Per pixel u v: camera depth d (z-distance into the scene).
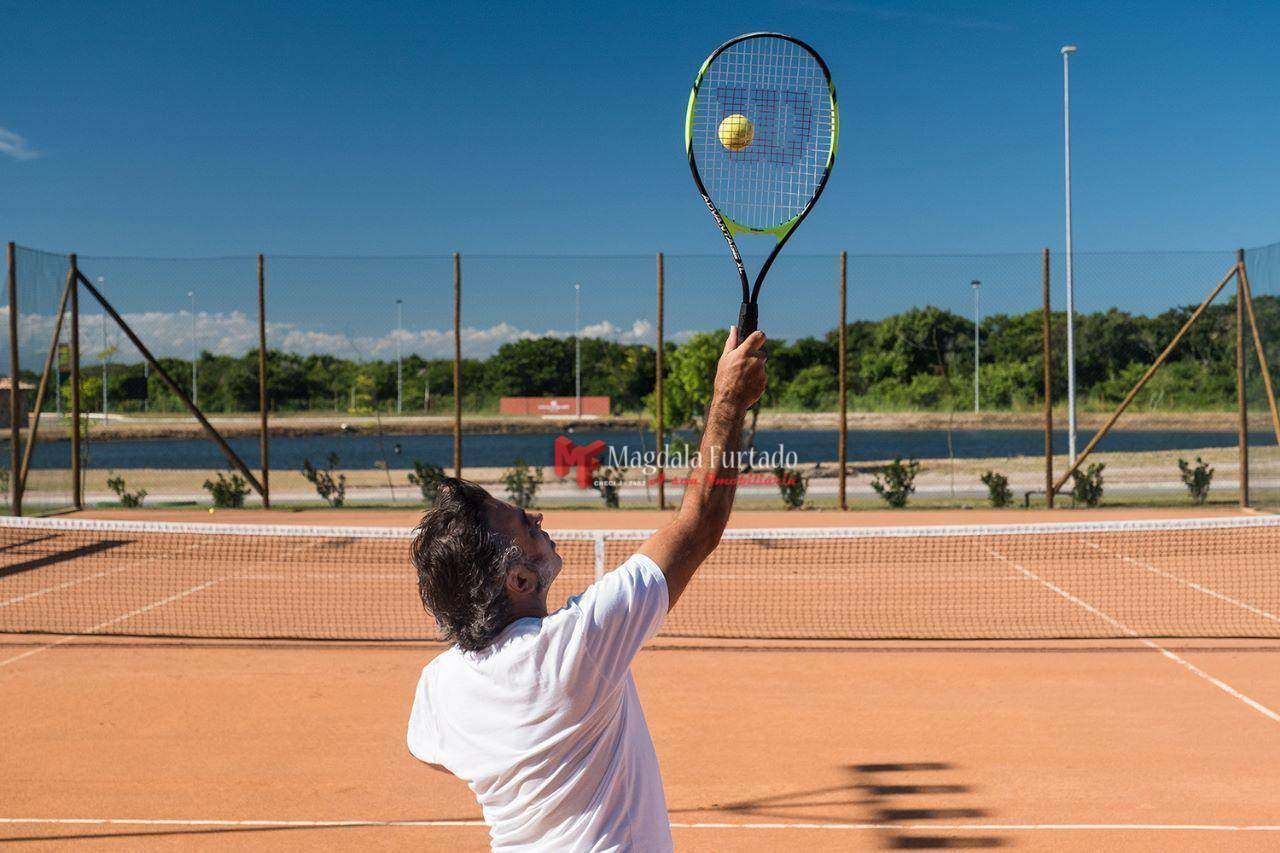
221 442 14.66
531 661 1.45
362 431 22.11
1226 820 3.89
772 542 11.38
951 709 5.37
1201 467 14.37
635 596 1.48
